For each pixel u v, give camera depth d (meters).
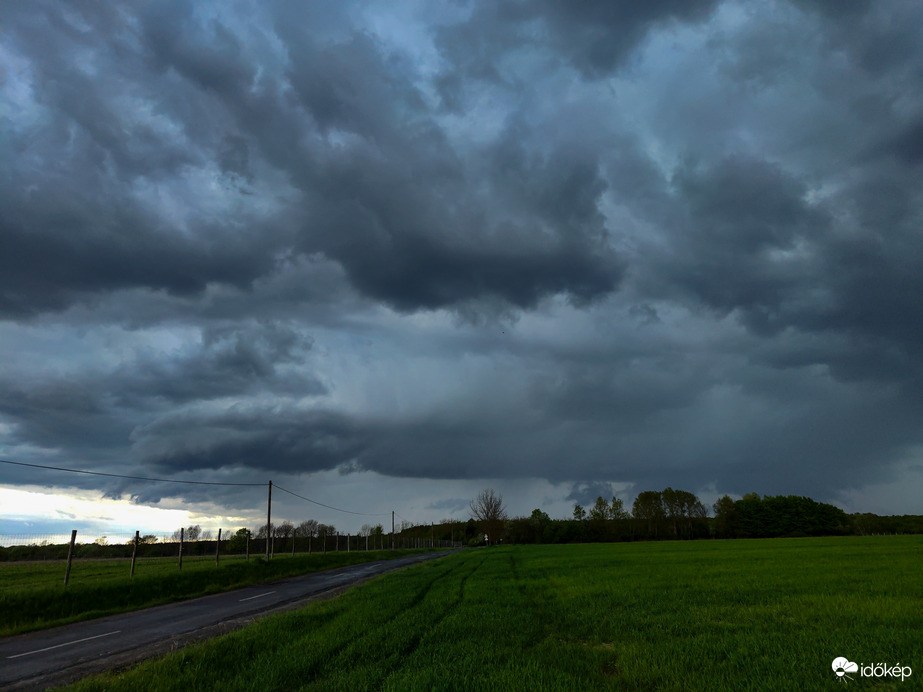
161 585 26.48
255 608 20.86
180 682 8.62
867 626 11.57
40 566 43.47
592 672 8.52
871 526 119.88
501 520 113.69
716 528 126.50
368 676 8.37
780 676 7.96
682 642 10.48
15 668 12.12
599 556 44.81
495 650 10.00
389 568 43.22
